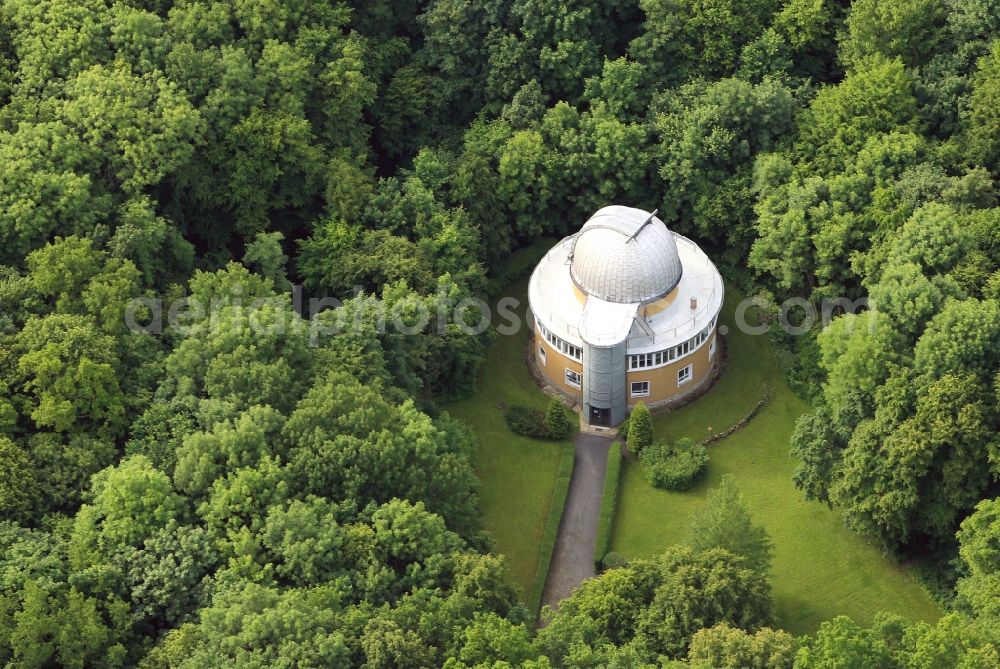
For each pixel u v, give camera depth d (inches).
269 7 6643.7
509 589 5236.2
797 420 6254.9
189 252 6240.2
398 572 5226.4
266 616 4702.3
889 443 5521.7
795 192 6496.1
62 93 6304.1
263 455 5300.2
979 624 5019.7
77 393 5433.1
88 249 5807.1
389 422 5561.0
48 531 5162.4
